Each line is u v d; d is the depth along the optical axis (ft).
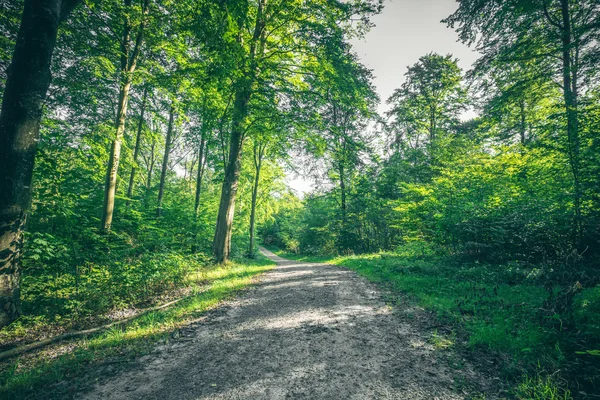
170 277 27.61
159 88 40.19
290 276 36.83
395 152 80.12
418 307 18.52
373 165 76.64
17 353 13.23
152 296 23.75
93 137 35.50
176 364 11.96
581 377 8.94
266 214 107.34
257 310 19.94
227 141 47.42
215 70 29.71
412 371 10.50
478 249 30.40
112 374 11.22
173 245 41.60
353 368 10.97
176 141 81.46
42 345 14.16
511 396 8.58
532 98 48.11
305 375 10.59
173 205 59.67
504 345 11.68
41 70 17.67
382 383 9.77
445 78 73.87
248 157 81.15
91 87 34.63
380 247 73.10
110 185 35.63
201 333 15.55
